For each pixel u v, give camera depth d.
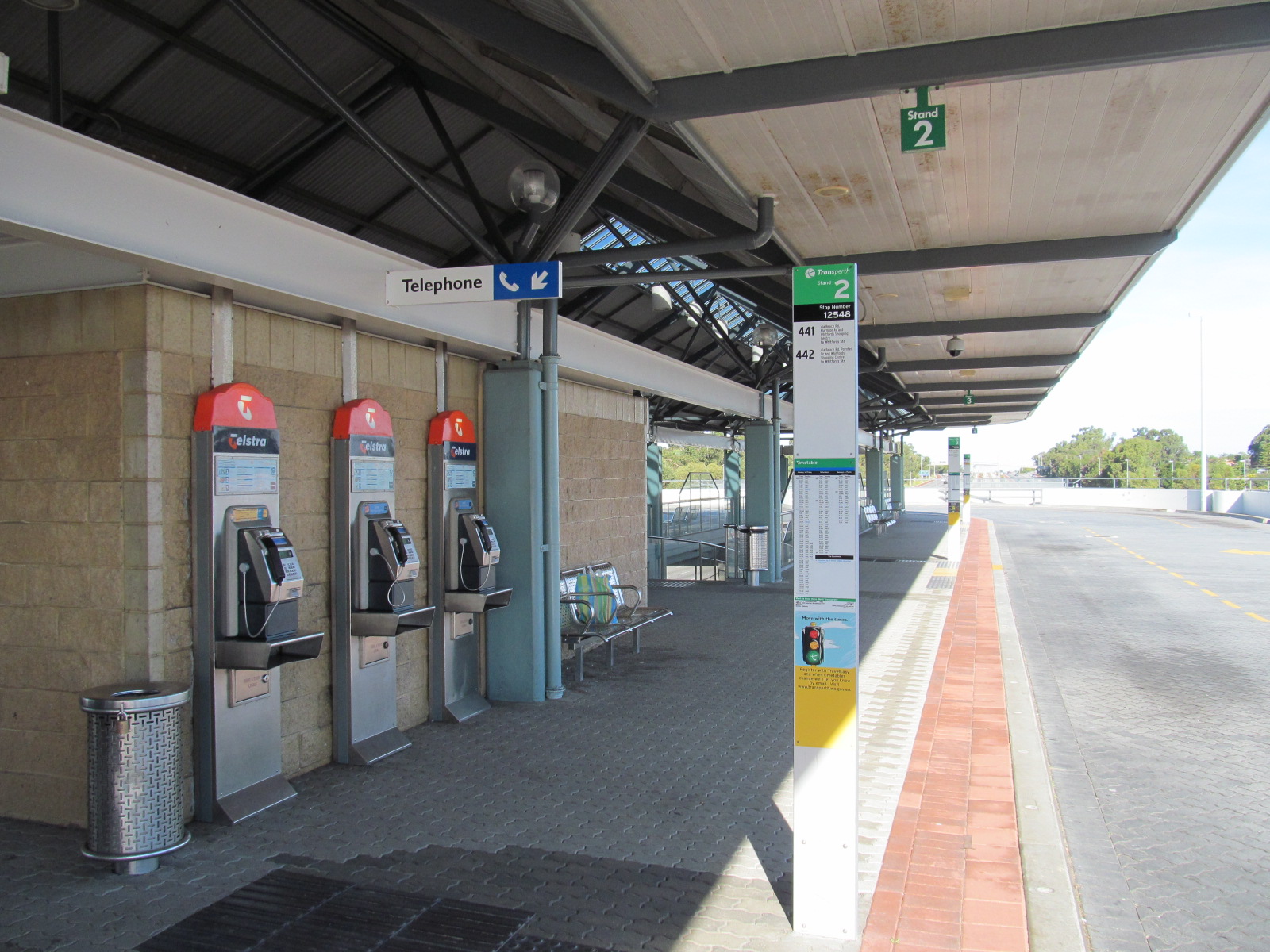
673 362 12.06
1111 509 49.34
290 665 5.57
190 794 4.85
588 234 10.64
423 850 4.48
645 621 8.98
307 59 6.52
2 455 4.89
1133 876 4.46
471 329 6.94
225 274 4.70
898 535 29.59
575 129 7.71
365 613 5.84
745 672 8.66
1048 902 4.04
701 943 3.56
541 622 7.59
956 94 4.84
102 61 5.86
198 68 6.21
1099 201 6.70
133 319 4.65
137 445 4.64
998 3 3.91
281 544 4.98
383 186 8.28
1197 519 39.03
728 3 3.89
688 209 6.89
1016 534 30.09
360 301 5.76
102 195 4.04
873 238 7.67
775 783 5.50
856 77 4.42
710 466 54.34
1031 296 10.04
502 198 9.24
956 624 11.55
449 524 6.95
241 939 3.60
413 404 6.81
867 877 4.14
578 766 5.83
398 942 3.56
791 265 8.34
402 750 6.17
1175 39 4.01
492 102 6.97
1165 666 9.43
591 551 10.35
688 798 5.23
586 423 10.23
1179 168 6.00
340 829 4.76
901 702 7.47
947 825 4.79
